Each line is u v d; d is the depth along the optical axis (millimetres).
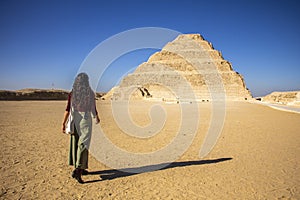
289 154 8164
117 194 5023
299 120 18641
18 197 4840
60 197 4859
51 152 8383
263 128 14250
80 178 5617
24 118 19844
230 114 24453
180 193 5070
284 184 5547
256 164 7078
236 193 5070
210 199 4793
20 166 6785
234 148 9133
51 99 70438
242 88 92562
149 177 6070
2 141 10188
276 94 74562
